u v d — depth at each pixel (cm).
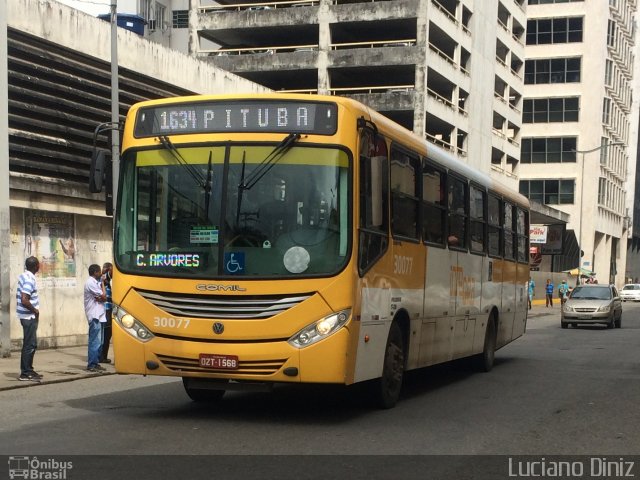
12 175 1730
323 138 916
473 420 998
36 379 1324
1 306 1645
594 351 2130
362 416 1007
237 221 905
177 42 5859
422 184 1153
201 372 900
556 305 5650
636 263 11025
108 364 1595
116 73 1758
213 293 895
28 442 820
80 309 1973
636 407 1130
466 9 5647
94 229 2027
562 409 1104
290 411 1038
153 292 917
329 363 880
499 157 6725
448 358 1312
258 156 917
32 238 1823
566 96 8225
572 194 8169
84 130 2022
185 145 936
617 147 9262
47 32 1919
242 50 5216
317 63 5097
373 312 964
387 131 1024
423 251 1158
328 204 905
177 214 924
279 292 886
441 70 5172
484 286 1512
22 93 1802
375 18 4994
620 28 8919
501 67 6525
